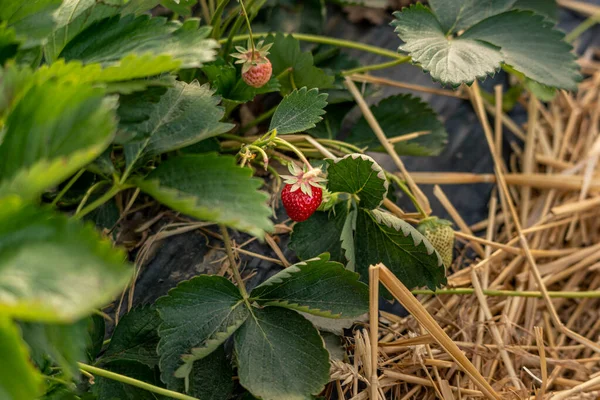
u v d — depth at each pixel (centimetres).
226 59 94
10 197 63
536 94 93
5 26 73
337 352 83
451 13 90
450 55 86
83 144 67
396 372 86
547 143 104
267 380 77
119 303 86
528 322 92
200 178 72
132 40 75
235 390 83
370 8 108
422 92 104
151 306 81
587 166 101
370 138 97
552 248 98
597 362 90
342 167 81
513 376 87
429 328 82
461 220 97
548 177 100
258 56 86
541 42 88
